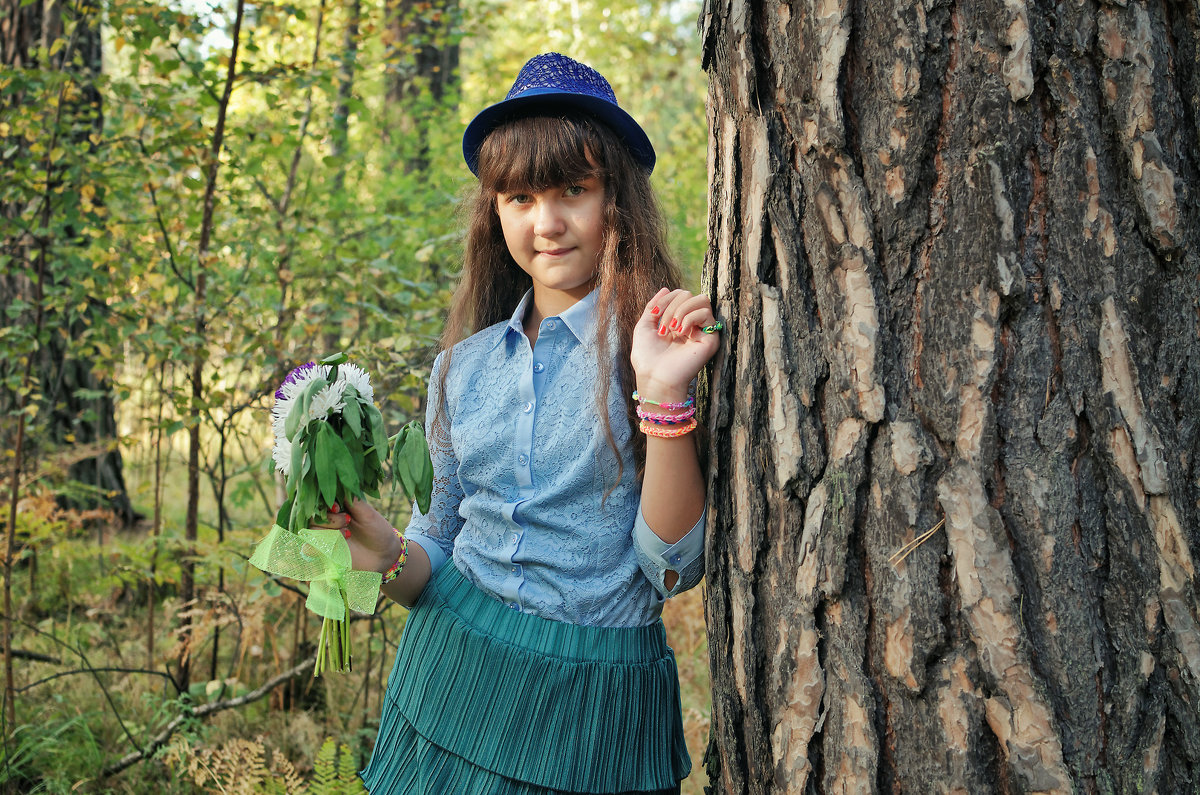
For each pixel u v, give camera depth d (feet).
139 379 13.14
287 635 11.80
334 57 11.29
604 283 4.98
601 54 30.81
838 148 3.85
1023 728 3.52
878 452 3.83
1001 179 3.52
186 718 9.46
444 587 5.24
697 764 9.42
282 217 11.63
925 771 3.73
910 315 3.76
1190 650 3.40
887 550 3.80
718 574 4.54
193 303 10.31
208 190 10.51
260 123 12.51
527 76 5.15
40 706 10.09
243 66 10.64
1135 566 3.45
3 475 12.20
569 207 5.04
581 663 4.71
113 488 16.97
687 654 11.50
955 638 3.66
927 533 3.70
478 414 5.26
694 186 18.67
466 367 5.47
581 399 4.93
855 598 3.92
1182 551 3.42
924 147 3.67
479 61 20.62
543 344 5.14
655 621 5.08
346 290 10.84
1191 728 3.39
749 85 4.17
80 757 9.23
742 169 4.31
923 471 3.71
